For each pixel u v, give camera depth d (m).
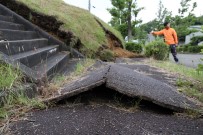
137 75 4.69
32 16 8.65
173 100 3.36
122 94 3.35
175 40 11.90
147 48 12.95
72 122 2.67
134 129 2.53
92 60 8.26
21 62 4.23
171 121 2.83
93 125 2.60
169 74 6.40
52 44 8.48
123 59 11.02
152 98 3.16
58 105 3.24
